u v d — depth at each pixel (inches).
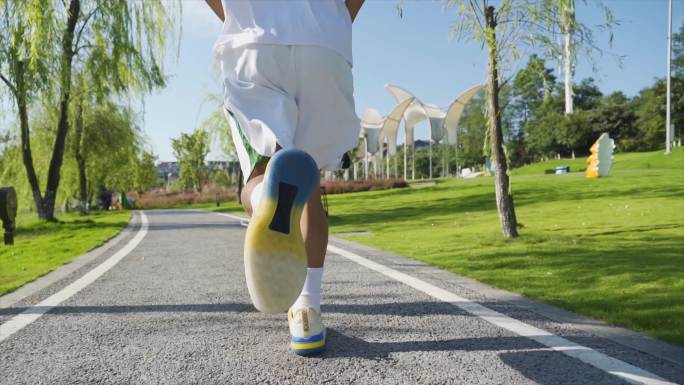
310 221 81.4
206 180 2361.0
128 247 296.5
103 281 170.2
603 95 3321.9
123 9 571.2
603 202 511.5
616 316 106.6
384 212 606.2
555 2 251.6
